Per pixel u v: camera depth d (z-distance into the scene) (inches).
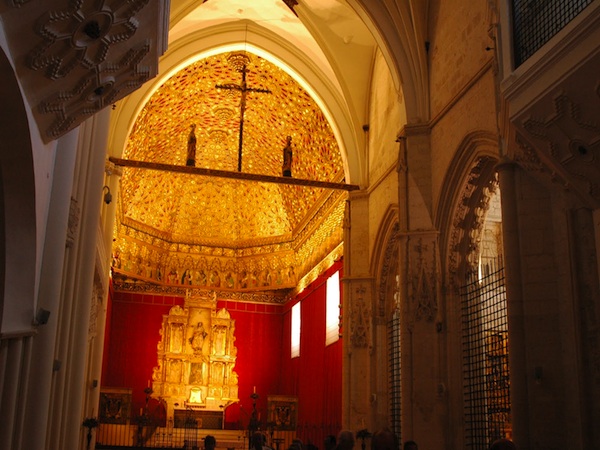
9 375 382.6
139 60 372.5
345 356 954.1
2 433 374.6
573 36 377.7
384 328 940.6
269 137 1322.6
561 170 452.4
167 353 1376.7
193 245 1455.5
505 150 533.3
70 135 433.7
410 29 785.6
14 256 375.2
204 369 1386.6
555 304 506.6
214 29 1032.2
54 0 286.0
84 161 546.6
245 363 1433.3
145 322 1390.3
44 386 403.9
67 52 319.0
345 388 938.7
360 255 973.8
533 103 419.5
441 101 744.3
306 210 1307.8
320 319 1188.5
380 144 951.6
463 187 702.5
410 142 768.3
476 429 679.1
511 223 522.6
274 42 1049.5
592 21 363.6
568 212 486.3
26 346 397.7
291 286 1398.9
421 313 718.5
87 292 556.7
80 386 548.1
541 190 522.6
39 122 356.5
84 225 566.3
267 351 1455.5
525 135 447.8
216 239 1473.9
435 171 746.8
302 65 1049.5
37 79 324.5
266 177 943.0
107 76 364.5
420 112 773.9
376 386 918.4
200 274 1446.9
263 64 1114.7
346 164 1018.1
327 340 1133.7
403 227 747.4
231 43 1042.7
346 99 1014.4
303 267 1346.0
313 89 1043.9
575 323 472.1
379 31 795.4
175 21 927.7
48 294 412.8
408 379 708.0
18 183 354.6
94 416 869.2
